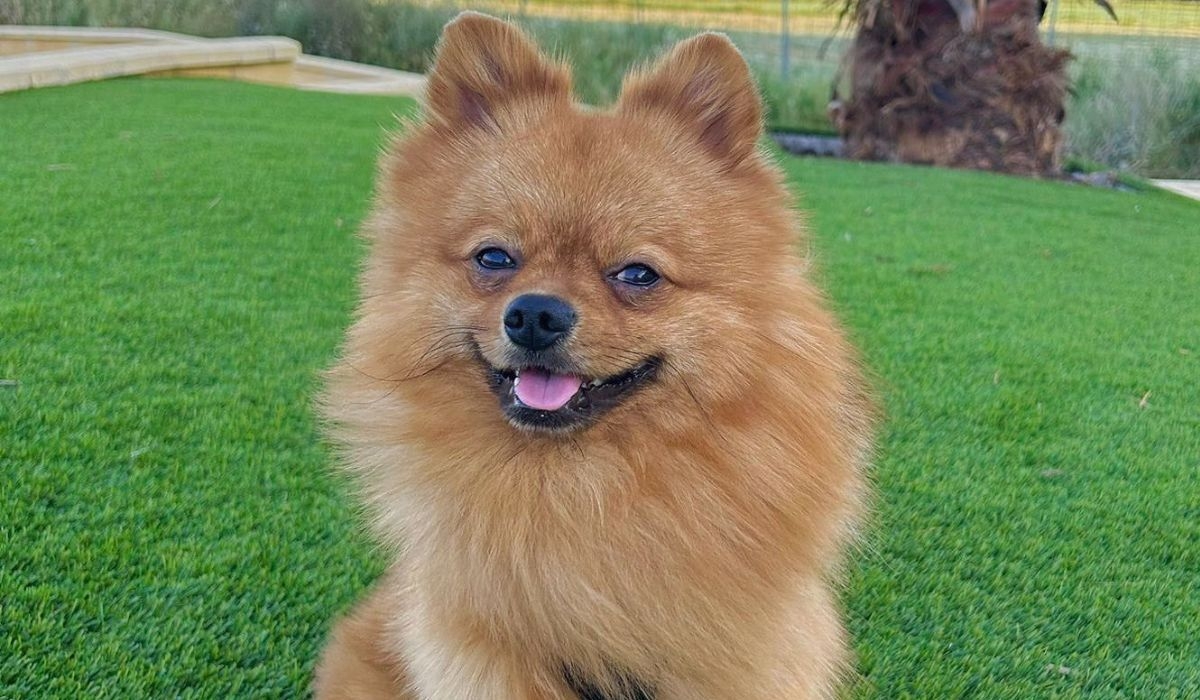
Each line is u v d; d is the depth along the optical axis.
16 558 0.62
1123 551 0.71
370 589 0.62
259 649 0.59
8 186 1.33
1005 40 2.22
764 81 2.96
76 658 0.57
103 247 1.12
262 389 0.81
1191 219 1.85
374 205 0.56
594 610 0.50
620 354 0.50
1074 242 1.58
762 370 0.51
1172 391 0.96
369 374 0.53
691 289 0.51
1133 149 2.73
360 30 3.80
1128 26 3.63
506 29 0.57
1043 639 0.63
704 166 0.54
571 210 0.51
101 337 0.87
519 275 0.51
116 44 3.17
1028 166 2.27
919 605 0.66
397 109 2.32
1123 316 1.20
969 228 1.62
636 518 0.50
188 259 1.11
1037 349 1.05
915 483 0.77
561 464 0.51
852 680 0.60
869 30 2.30
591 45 3.23
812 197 1.79
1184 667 0.62
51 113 1.91
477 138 0.55
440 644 0.51
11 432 0.72
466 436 0.51
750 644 0.51
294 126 2.00
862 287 1.24
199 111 2.09
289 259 1.13
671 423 0.51
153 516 0.67
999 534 0.72
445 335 0.51
